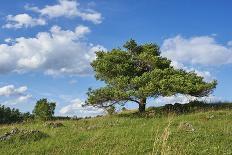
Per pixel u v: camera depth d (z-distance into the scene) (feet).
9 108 152.87
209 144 67.62
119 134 79.25
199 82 141.28
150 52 153.48
